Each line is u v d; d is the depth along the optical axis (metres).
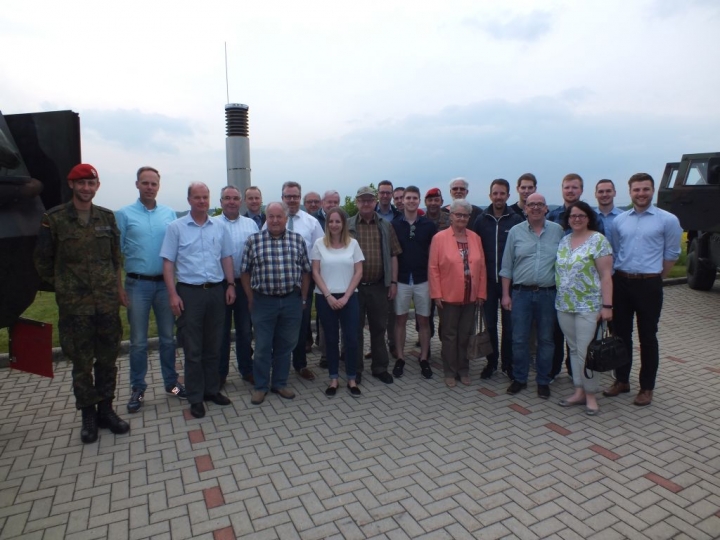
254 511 2.79
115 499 2.90
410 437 3.70
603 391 4.61
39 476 3.14
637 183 4.14
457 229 4.66
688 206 9.22
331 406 4.30
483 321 5.08
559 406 4.29
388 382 4.88
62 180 3.54
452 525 2.66
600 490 2.99
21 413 4.11
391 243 4.95
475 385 4.83
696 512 2.78
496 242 4.91
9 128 3.50
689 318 7.67
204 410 4.11
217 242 4.17
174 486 3.04
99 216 3.58
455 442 3.62
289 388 4.73
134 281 4.09
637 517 2.73
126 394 4.54
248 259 4.29
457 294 4.59
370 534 2.59
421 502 2.87
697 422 3.95
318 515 2.75
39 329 3.61
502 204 4.89
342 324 4.61
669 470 3.22
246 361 4.87
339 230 4.45
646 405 4.29
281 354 4.48
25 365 3.71
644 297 4.18
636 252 4.19
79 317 3.50
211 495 2.94
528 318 4.50
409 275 5.04
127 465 3.29
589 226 4.17
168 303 4.27
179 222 4.01
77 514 2.76
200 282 4.05
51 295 8.37
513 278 4.56
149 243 4.06
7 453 3.44
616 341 3.91
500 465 3.28
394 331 5.44
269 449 3.51
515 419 4.02
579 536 2.58
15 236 3.11
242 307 4.75
